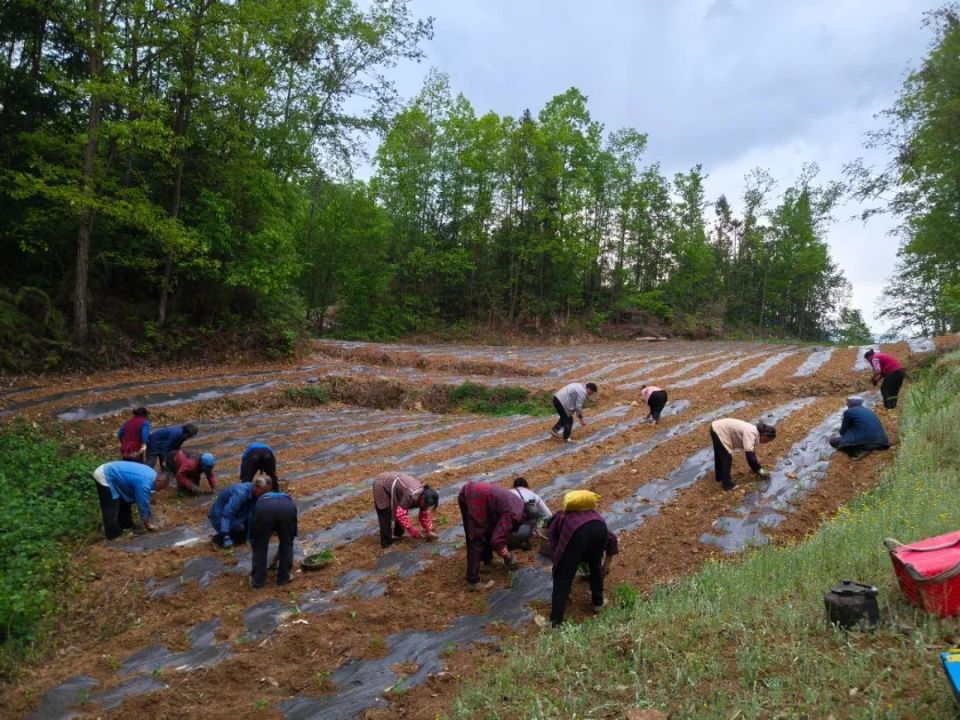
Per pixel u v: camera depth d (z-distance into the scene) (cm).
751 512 912
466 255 3778
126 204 1553
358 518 938
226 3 1744
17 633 654
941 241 1970
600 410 1727
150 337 1839
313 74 2283
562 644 543
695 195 4769
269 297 2214
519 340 3844
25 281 1756
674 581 696
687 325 4544
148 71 1788
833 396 1697
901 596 528
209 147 1936
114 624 676
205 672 563
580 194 4066
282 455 1302
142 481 874
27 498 976
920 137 1903
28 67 1723
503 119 3831
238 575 762
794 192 5238
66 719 507
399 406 1953
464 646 591
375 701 505
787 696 409
